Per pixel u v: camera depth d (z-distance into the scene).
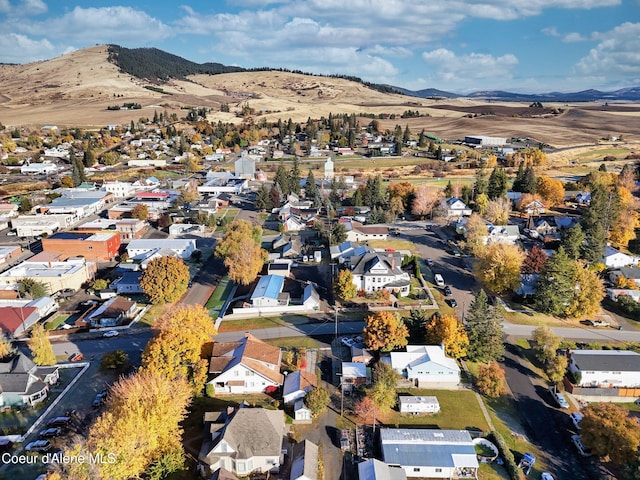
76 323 81.88
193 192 169.50
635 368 65.69
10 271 98.06
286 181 176.38
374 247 119.50
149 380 52.62
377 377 62.56
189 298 93.25
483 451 54.25
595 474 52.03
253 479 49.12
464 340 70.19
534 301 89.06
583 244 107.06
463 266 108.31
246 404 56.69
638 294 91.50
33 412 60.12
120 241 122.50
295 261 110.88
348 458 52.41
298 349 73.94
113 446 44.22
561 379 66.81
